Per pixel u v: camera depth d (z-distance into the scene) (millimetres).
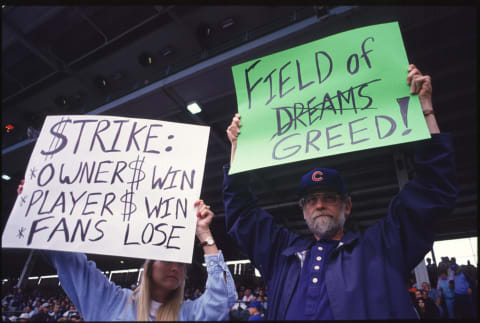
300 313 1103
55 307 8211
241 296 11492
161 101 8180
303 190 1398
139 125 1489
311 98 1383
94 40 8859
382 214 13961
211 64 7016
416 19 5613
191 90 7707
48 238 1227
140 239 1229
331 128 1270
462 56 6637
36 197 1324
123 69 9453
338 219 1318
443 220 13461
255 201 1533
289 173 11742
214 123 9305
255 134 1382
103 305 1198
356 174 11406
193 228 1267
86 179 1356
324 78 1416
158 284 1239
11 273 21141
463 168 10438
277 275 1292
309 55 1501
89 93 10148
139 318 1144
